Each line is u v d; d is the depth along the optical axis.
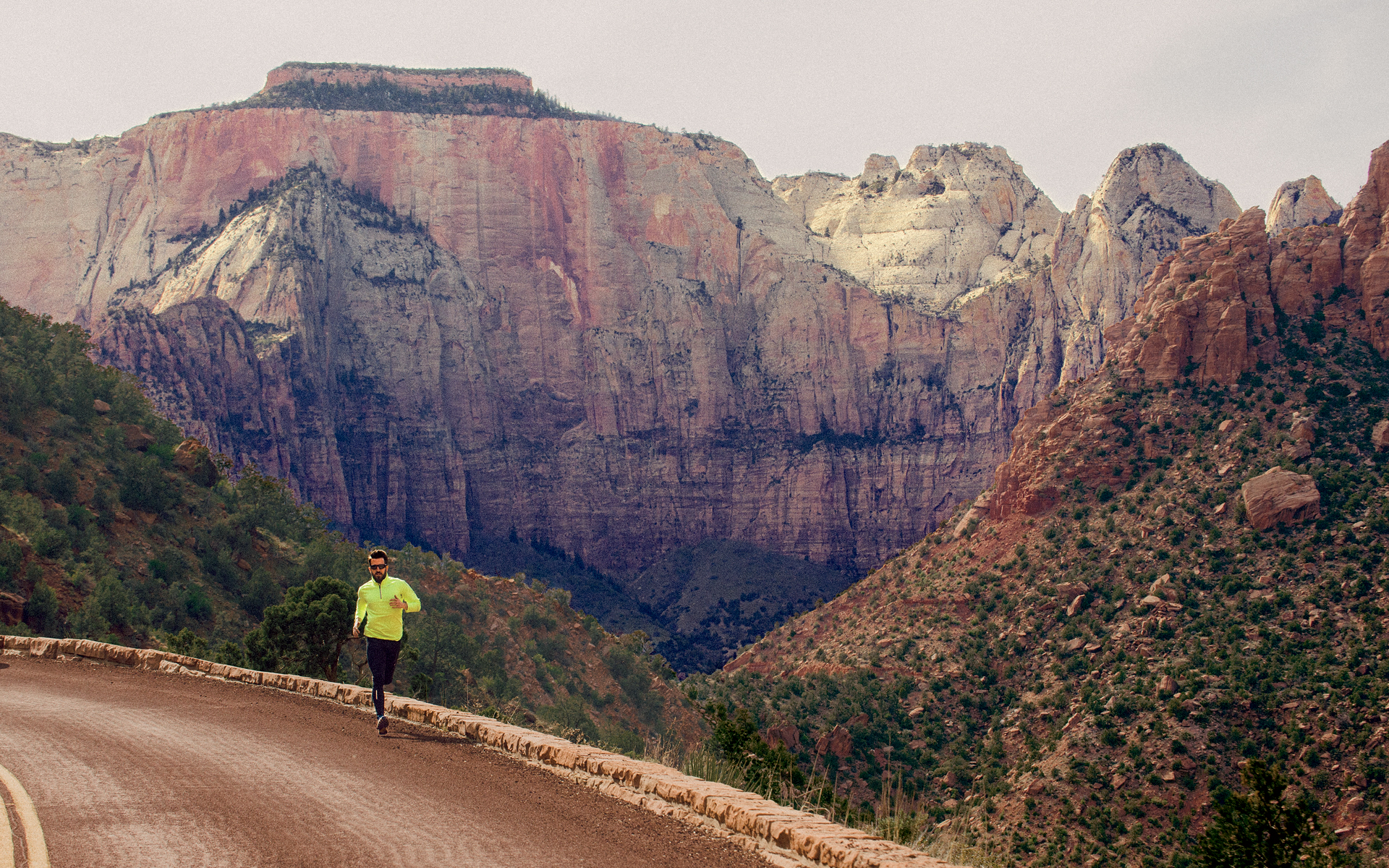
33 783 15.66
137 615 59.53
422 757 18.44
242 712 22.31
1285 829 35.47
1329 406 104.75
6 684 25.70
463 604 91.88
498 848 13.26
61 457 74.12
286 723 21.16
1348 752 68.62
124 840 13.06
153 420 95.38
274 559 83.31
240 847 12.91
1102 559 106.94
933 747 96.75
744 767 22.27
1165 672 84.25
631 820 14.89
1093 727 80.50
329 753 18.47
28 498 64.56
